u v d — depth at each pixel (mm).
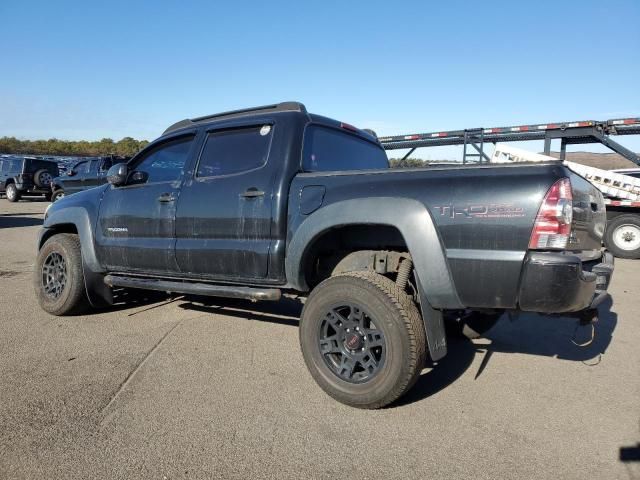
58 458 2463
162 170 4352
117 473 2354
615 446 2674
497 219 2662
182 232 3955
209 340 4273
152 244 4168
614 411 3086
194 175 4012
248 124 3814
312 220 3229
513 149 10984
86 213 4754
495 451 2611
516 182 2658
